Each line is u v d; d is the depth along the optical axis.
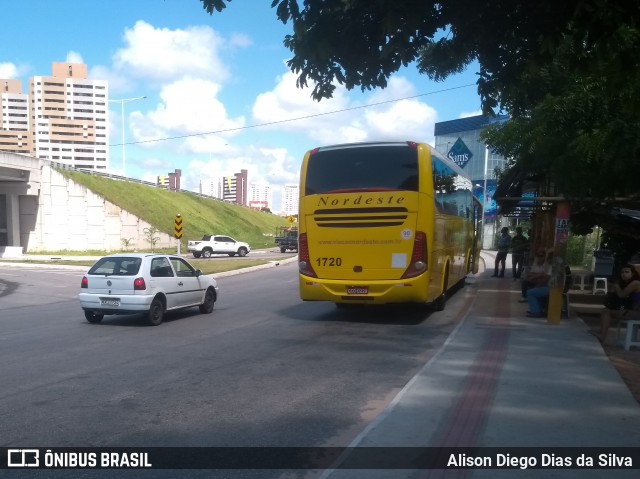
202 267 29.30
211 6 4.80
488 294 16.36
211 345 9.45
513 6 4.88
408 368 7.73
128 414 5.76
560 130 9.50
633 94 6.51
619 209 15.17
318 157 11.51
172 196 63.22
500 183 14.67
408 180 10.88
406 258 10.82
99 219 47.19
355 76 5.50
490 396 6.09
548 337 9.45
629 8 4.39
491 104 5.91
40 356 8.59
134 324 11.93
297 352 8.82
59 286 21.88
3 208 45.75
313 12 4.83
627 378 6.87
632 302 8.79
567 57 6.28
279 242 49.41
